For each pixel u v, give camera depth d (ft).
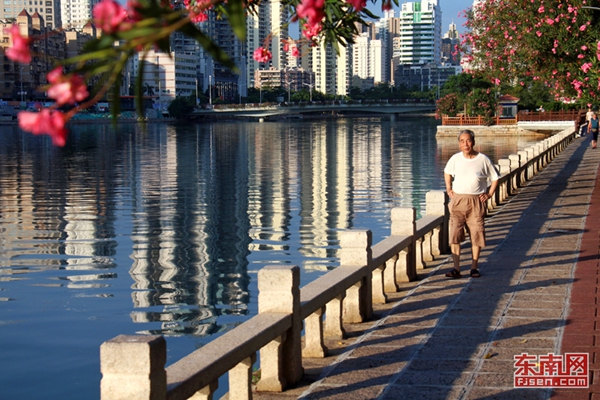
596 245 43.55
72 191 128.16
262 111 519.60
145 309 54.19
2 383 38.01
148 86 559.79
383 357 24.03
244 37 9.03
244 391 19.06
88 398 35.99
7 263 70.23
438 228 43.42
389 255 32.30
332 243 80.69
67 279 63.67
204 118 598.34
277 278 21.40
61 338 46.42
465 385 20.81
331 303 26.66
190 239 83.15
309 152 219.41
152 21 8.29
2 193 125.29
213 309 54.39
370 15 17.22
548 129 282.97
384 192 123.54
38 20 483.10
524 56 79.97
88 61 8.38
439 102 326.65
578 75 67.56
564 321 27.07
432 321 28.30
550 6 68.59
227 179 146.41
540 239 46.70
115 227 90.99
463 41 106.52
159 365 14.23
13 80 519.19
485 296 32.07
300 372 22.22
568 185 81.25
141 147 253.24
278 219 96.73
